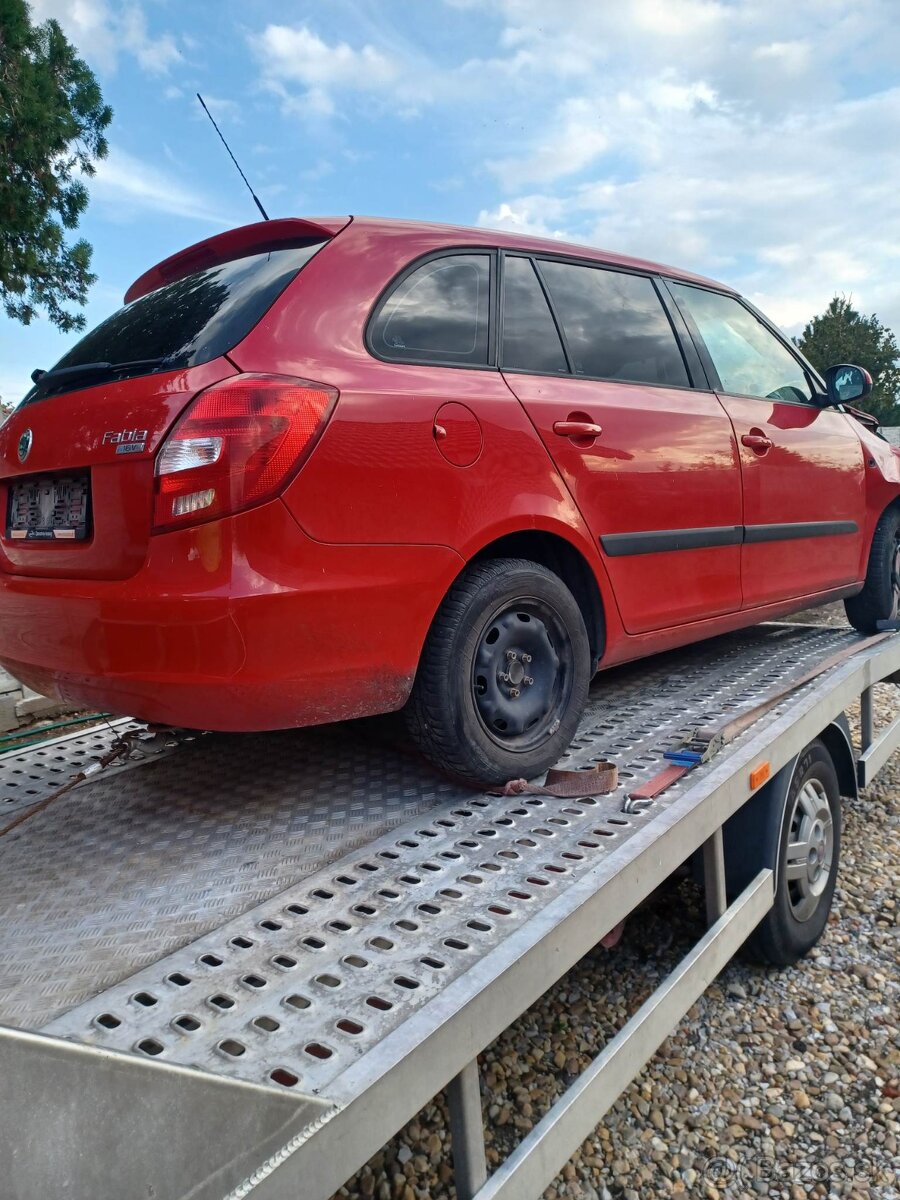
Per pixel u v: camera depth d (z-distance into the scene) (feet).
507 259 8.67
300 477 6.10
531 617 7.86
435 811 7.06
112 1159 3.27
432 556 6.91
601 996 8.65
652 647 9.70
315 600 6.16
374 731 8.94
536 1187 4.76
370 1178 6.57
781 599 11.64
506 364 8.21
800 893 9.36
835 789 10.18
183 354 6.57
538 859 6.05
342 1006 4.42
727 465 10.35
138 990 4.63
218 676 5.91
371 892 5.66
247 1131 3.53
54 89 31.71
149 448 6.07
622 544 8.84
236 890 5.90
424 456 6.89
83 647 6.40
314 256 7.13
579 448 8.38
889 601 14.14
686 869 8.03
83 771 8.54
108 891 5.97
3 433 7.84
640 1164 6.88
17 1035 3.39
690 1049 8.16
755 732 8.55
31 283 34.22
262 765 8.42
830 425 12.93
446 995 4.48
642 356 9.91
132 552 6.22
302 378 6.35
